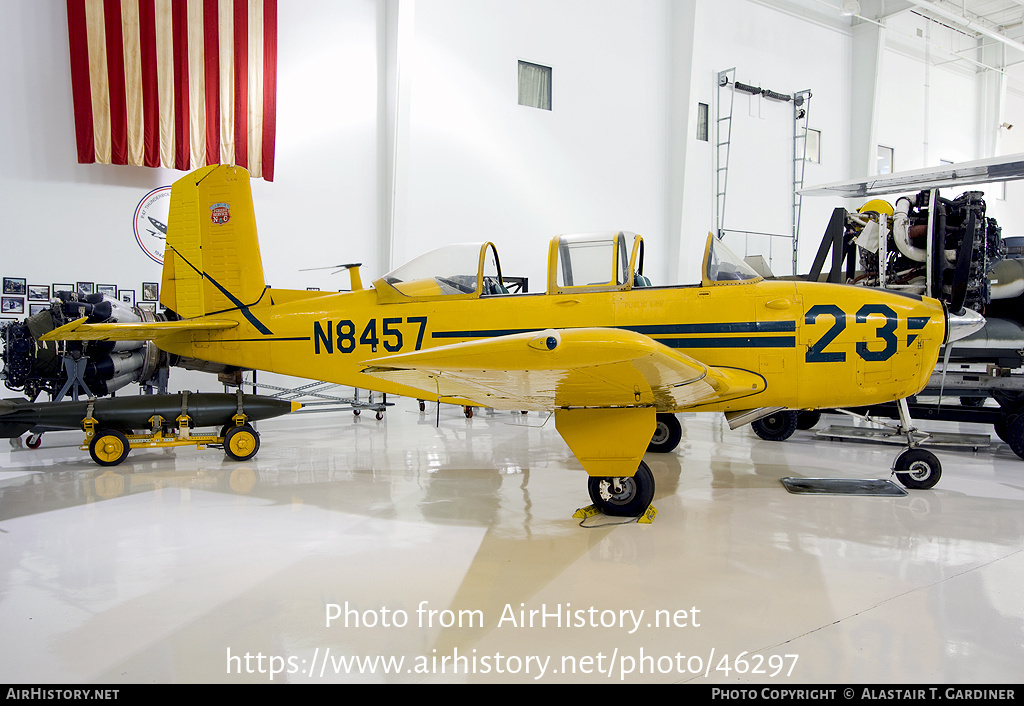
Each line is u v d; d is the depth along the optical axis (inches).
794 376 184.7
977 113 772.0
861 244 259.1
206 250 237.8
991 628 98.8
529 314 201.5
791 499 179.2
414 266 218.5
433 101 420.5
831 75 633.0
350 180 402.0
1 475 217.2
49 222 321.1
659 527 153.2
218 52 344.8
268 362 231.9
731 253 198.7
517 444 276.8
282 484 202.2
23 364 259.6
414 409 405.7
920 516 161.5
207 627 101.3
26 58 315.6
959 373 245.8
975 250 233.6
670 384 144.9
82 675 86.9
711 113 550.3
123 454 230.2
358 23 400.5
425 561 131.0
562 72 472.4
